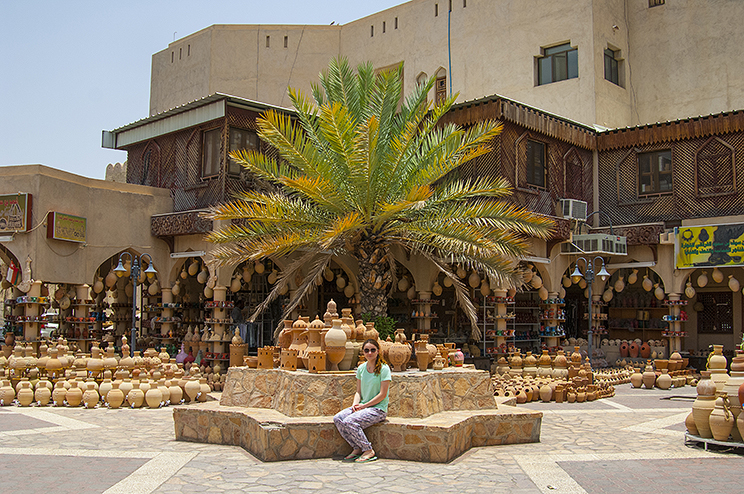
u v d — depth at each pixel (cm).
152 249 1669
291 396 788
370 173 1170
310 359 809
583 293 2144
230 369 917
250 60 2656
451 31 2439
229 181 1580
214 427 826
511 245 1248
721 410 778
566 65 2184
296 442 729
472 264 1278
